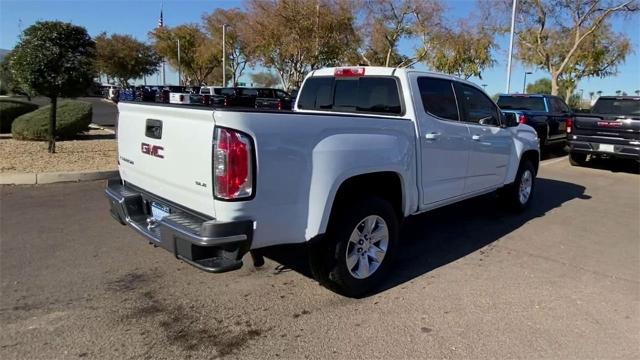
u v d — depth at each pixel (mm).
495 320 3867
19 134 12742
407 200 4664
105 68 64250
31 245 5195
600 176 11367
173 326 3643
